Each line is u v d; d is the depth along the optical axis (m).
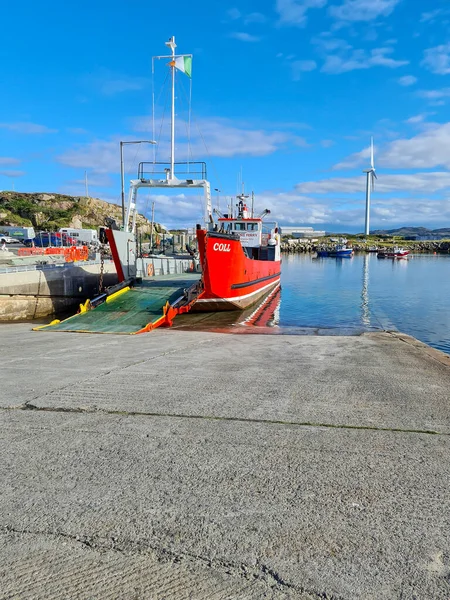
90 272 21.22
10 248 32.66
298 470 3.00
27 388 5.11
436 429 3.85
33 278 17.08
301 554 2.11
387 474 2.96
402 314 20.83
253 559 2.08
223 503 2.56
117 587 1.91
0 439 3.51
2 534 2.26
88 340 9.98
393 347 9.18
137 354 7.83
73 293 19.55
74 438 3.54
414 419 4.11
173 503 2.55
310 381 5.64
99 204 115.38
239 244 16.86
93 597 1.85
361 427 3.86
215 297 16.36
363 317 19.58
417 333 16.16
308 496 2.65
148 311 13.97
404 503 2.59
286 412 4.25
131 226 19.20
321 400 4.71
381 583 1.93
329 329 15.45
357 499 2.62
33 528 2.31
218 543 2.19
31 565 2.04
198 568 2.02
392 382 5.71
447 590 1.89
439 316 20.25
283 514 2.45
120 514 2.44
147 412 4.20
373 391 5.17
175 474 2.92
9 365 6.64
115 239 16.80
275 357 7.63
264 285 23.59
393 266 65.94
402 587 1.91
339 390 5.18
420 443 3.51
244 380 5.62
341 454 3.27
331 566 2.03
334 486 2.78
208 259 15.25
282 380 5.67
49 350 8.33
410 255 109.19
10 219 89.25
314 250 130.50
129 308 14.37
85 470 2.97
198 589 1.90
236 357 7.55
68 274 19.19
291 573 1.99
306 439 3.56
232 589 1.90
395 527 2.34
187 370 6.25
